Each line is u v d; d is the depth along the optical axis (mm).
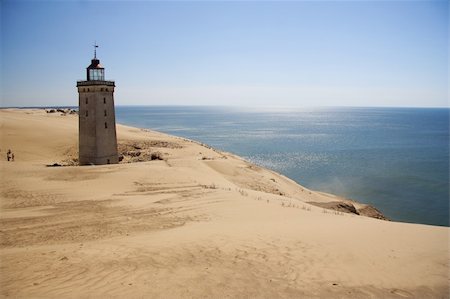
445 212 41812
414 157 80812
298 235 12242
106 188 24906
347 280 8406
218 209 18500
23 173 28844
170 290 7816
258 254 10258
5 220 16422
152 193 23422
